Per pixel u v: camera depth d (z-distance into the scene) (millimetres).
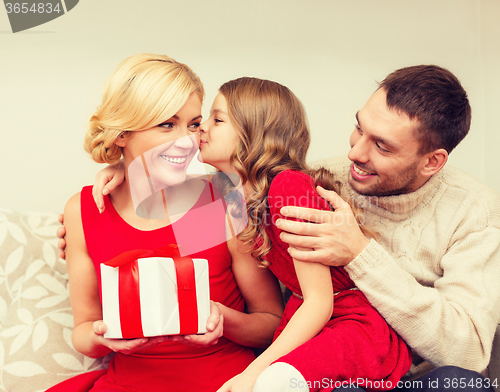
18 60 1510
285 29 1619
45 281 1205
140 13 1551
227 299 1081
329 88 1646
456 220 1076
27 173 1533
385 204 1113
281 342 806
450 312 904
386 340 847
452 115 964
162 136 956
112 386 958
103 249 1034
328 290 869
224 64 1597
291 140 1048
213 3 1581
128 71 945
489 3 1644
